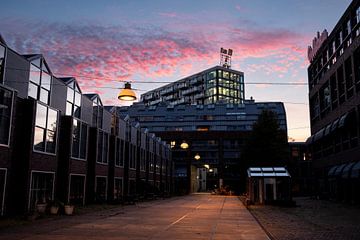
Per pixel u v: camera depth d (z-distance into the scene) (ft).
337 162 137.08
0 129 63.72
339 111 132.87
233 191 224.74
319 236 44.11
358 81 113.50
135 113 350.23
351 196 124.77
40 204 66.33
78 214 71.10
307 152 257.34
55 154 80.53
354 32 118.32
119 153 125.80
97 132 103.65
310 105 183.62
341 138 132.57
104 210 81.87
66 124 86.43
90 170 101.19
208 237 42.19
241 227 52.85
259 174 111.04
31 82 75.10
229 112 335.06
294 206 105.50
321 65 165.48
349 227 54.13
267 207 100.32
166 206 100.12
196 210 86.07
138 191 146.20
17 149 68.85
